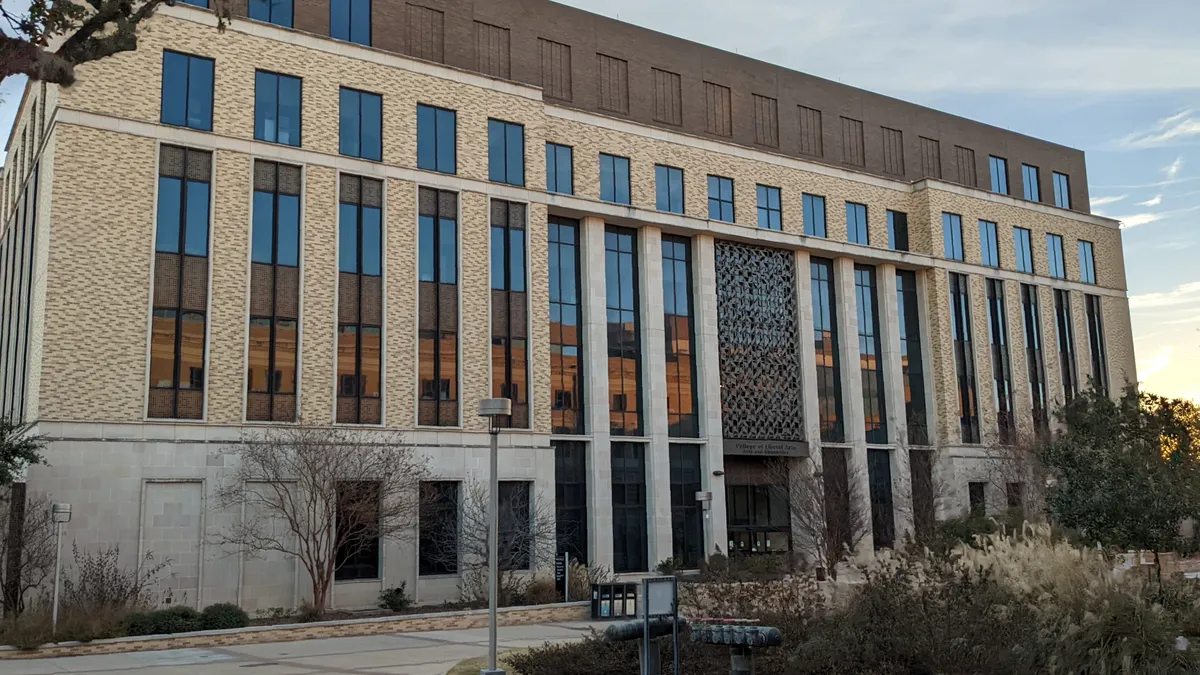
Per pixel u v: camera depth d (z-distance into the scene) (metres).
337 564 30.36
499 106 37.09
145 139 29.39
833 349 47.34
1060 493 23.02
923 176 52.28
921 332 50.28
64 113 28.12
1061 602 14.65
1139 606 13.62
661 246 42.56
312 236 32.00
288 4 33.91
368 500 28.73
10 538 24.64
